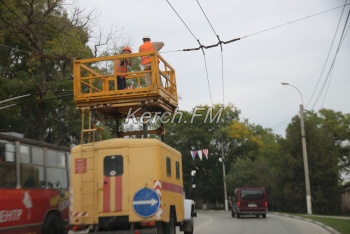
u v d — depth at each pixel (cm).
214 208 7031
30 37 2434
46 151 1380
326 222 2505
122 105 1331
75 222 1191
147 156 1200
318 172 4500
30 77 2627
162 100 1360
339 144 6388
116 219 1180
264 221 2892
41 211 1305
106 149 1216
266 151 7238
